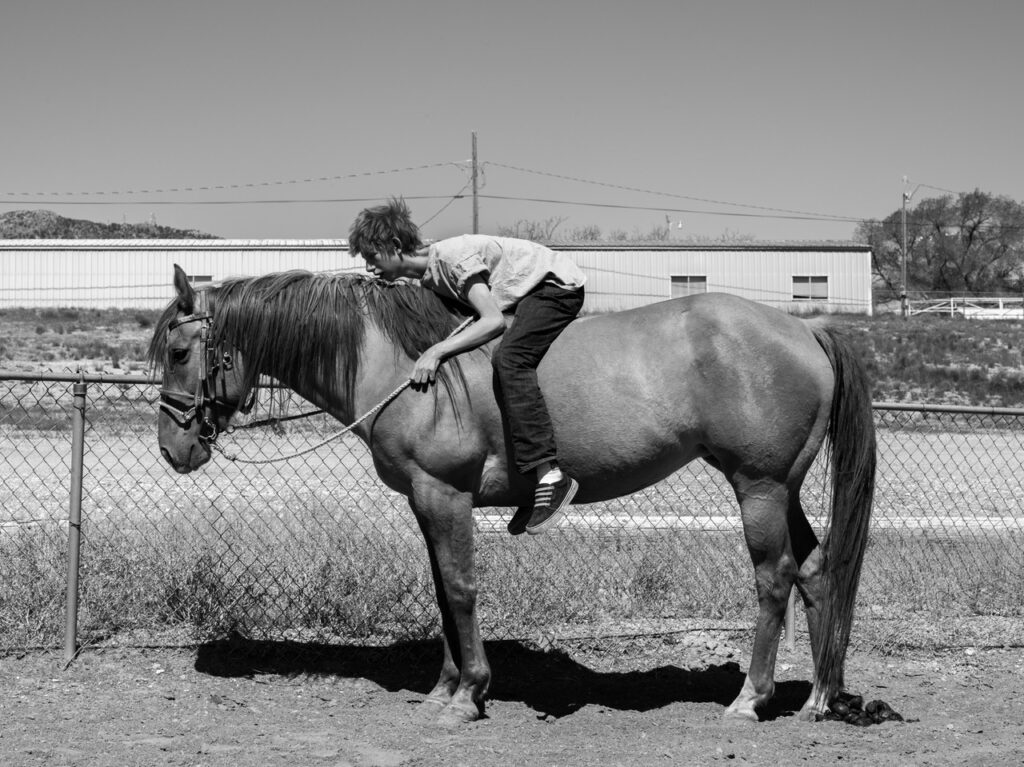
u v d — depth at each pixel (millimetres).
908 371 28188
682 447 5031
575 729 4977
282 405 5578
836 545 5043
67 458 13008
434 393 4930
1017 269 78500
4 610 6113
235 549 7410
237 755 4457
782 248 46781
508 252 5023
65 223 144000
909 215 79938
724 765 4398
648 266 46156
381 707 5297
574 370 4957
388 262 5293
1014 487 13148
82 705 5094
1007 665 6199
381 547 7230
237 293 5234
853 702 5152
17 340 30703
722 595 7105
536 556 7660
